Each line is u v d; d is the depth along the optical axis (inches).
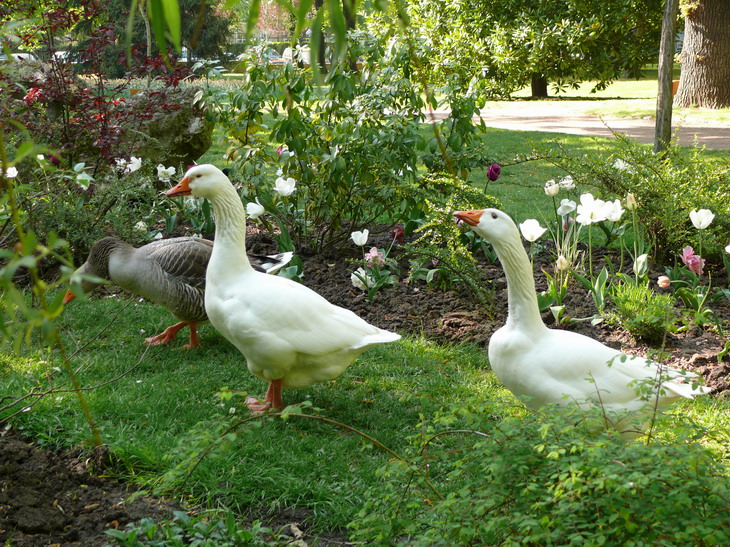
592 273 147.3
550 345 91.6
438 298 144.1
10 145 145.3
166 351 127.0
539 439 70.8
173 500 90.9
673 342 126.7
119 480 94.2
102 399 107.9
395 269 151.3
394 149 159.6
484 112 514.9
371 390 116.0
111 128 170.1
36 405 103.6
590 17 512.4
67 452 97.3
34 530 85.4
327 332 103.8
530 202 221.1
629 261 160.7
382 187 155.7
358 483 94.5
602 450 67.9
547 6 526.3
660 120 203.3
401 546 78.5
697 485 66.4
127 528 84.9
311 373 106.4
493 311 138.0
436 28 503.8
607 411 77.9
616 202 133.3
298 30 42.7
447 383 117.3
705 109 450.0
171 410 108.3
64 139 170.4
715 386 114.2
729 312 137.9
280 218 166.4
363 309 141.2
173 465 95.0
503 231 91.6
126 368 120.0
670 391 89.8
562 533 67.1
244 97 160.9
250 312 102.8
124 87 174.7
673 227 152.9
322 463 97.9
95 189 163.6
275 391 108.1
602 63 536.7
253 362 106.3
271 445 100.6
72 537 85.0
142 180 168.9
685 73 466.6
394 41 158.2
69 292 129.5
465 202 143.0
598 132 387.9
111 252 126.5
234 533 82.7
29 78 172.2
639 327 125.2
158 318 139.3
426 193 150.5
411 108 163.6
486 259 164.2
